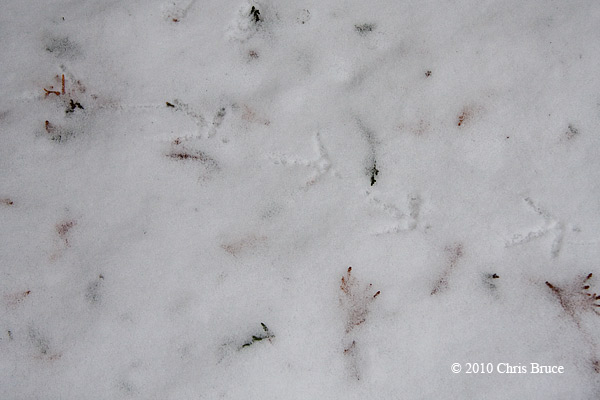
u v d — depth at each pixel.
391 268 0.99
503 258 0.99
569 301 0.98
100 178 1.01
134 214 1.00
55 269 1.00
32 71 1.03
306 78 1.02
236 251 0.99
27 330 0.99
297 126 1.01
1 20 1.03
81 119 1.02
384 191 1.00
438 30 1.02
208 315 0.99
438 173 1.00
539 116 1.00
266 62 1.02
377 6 1.02
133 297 0.99
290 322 0.98
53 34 1.03
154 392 0.98
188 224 1.00
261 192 1.00
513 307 0.98
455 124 1.00
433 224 0.99
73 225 1.00
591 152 0.99
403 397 0.97
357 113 1.01
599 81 1.00
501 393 0.97
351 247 0.99
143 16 1.03
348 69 1.02
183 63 1.02
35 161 1.01
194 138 1.01
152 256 1.00
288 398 0.97
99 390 0.98
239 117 1.01
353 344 0.98
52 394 0.98
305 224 1.00
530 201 0.99
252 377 0.98
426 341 0.98
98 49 1.03
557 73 1.00
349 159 1.00
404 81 1.01
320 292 0.99
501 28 1.01
